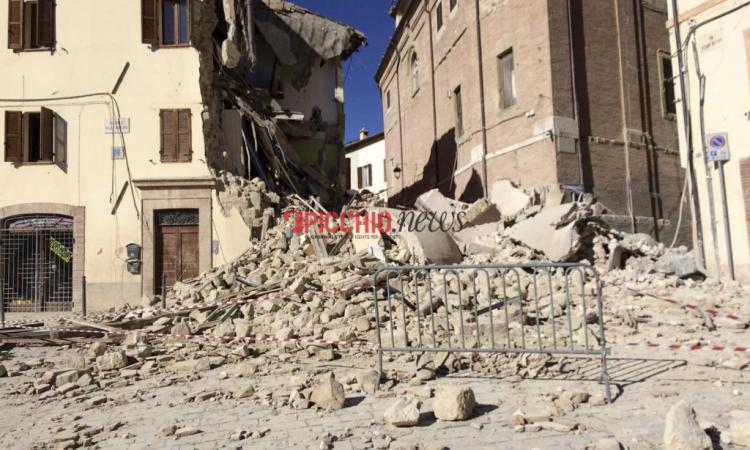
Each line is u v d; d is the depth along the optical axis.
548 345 6.74
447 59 21.84
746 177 10.90
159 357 7.46
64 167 15.50
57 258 15.57
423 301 8.69
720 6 11.30
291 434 4.30
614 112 16.11
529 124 15.91
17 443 4.46
